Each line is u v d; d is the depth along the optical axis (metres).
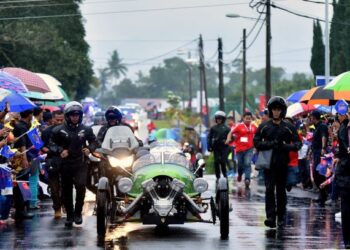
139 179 26.11
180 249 23.53
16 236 26.11
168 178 25.64
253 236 26.14
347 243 23.69
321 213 32.72
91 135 28.62
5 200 29.22
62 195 28.78
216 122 48.25
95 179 32.34
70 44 124.94
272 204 28.20
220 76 106.50
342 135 23.75
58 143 28.55
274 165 28.06
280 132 28.03
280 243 24.62
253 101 165.38
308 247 23.88
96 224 27.72
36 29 105.00
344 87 31.64
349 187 23.62
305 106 49.41
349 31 80.12
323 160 36.91
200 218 25.72
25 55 105.06
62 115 32.75
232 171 59.28
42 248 23.70
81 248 23.73
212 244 24.48
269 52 75.00
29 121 31.45
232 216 31.64
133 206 25.28
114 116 29.14
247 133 47.22
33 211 33.28
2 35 100.56
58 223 29.41
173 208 25.16
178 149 27.98
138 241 25.16
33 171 32.81
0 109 30.05
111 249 23.53
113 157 28.02
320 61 90.31
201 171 29.25
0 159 28.25
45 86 39.31
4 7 103.06
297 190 44.06
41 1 115.38
